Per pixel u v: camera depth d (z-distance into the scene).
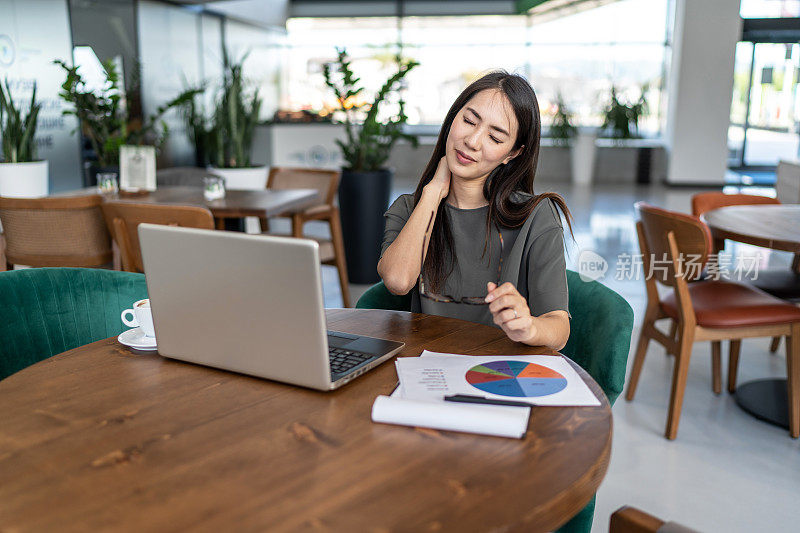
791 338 2.50
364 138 4.71
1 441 0.97
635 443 2.49
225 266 1.09
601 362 1.47
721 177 9.73
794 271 3.27
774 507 2.07
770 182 9.73
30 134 5.27
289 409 1.06
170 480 0.86
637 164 10.25
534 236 1.53
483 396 1.08
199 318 1.17
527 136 1.50
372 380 1.17
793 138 10.11
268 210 3.34
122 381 1.17
